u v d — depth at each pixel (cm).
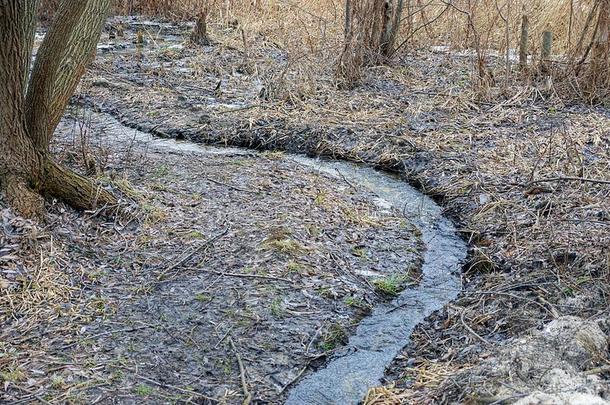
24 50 541
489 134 833
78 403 404
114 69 1098
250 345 466
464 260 605
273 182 716
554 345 407
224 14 1420
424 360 462
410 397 414
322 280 542
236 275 533
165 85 1034
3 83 538
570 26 980
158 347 457
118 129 882
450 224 670
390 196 724
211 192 676
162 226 594
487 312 502
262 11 1413
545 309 479
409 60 1158
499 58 1095
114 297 502
